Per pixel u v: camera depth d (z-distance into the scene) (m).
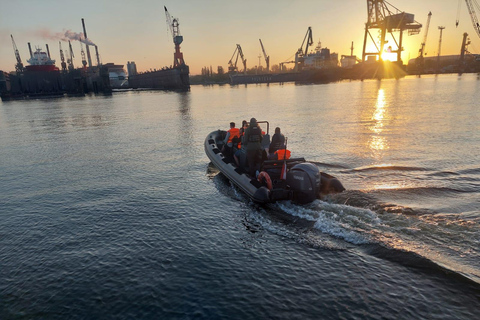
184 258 5.39
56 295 4.56
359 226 5.78
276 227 6.27
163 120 28.19
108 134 20.80
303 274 4.72
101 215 7.47
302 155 12.36
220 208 7.64
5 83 110.12
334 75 189.25
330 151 12.91
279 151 8.05
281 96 61.50
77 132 22.41
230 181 9.56
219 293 4.40
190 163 12.21
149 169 11.53
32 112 46.59
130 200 8.41
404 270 4.54
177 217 7.19
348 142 14.63
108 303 4.33
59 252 5.84
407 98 40.47
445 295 4.01
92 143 17.58
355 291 4.25
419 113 24.28
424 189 7.81
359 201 6.82
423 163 10.47
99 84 133.75
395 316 3.75
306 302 4.12
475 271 4.35
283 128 19.94
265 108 36.31
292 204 7.02
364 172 9.70
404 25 163.12
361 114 25.69
